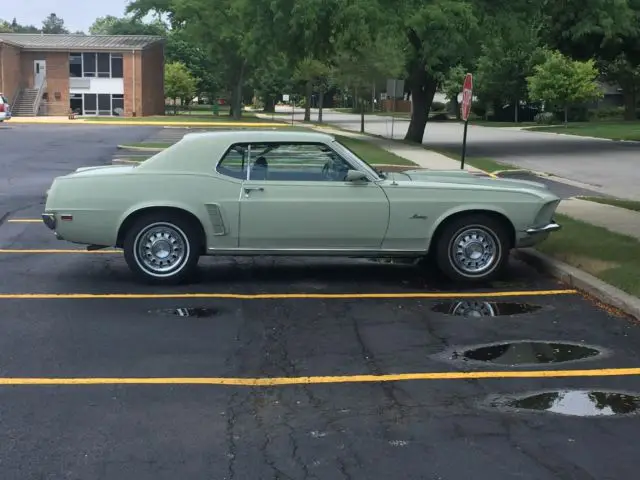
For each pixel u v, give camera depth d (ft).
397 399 16.43
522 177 68.49
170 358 19.04
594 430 14.80
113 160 75.92
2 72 177.88
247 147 26.45
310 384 17.33
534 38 89.66
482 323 22.41
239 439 14.37
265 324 22.17
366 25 82.94
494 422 15.20
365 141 106.63
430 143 117.80
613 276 25.59
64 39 196.85
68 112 186.29
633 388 17.11
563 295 25.72
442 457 13.64
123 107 193.26
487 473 13.02
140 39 204.33
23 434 14.51
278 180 26.25
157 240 26.61
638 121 175.63
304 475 12.94
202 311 23.50
